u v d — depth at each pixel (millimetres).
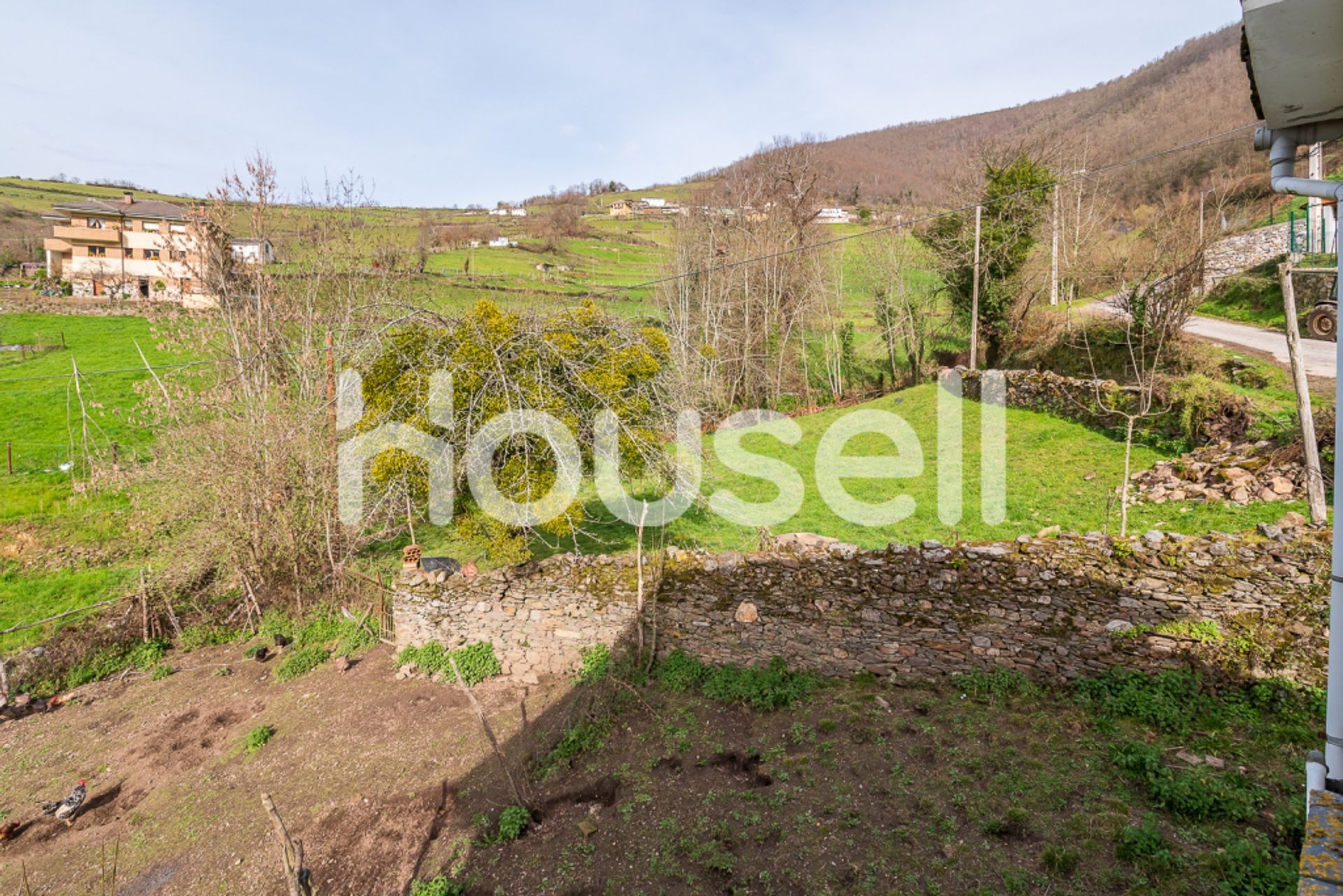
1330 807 2738
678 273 30266
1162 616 6762
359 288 19219
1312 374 13211
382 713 9109
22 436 20547
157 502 14086
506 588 9617
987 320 23750
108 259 43438
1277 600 6559
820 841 5672
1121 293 18125
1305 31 2809
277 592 12547
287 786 7992
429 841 6762
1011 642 7223
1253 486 10242
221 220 16844
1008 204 22328
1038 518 12078
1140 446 14164
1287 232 21625
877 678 7766
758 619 8305
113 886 6684
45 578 13602
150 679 11023
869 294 31266
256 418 13133
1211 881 4523
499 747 7996
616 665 8734
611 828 6395
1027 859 5055
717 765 6984
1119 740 6102
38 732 9836
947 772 6133
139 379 25531
